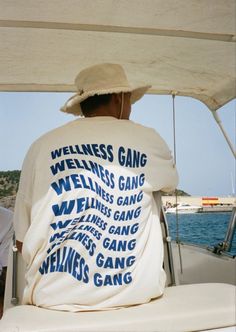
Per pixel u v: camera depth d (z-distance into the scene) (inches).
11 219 98.9
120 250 43.2
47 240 42.0
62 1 60.9
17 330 35.1
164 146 51.3
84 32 75.5
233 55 90.7
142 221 45.7
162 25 72.4
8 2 60.8
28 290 42.8
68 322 36.8
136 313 39.4
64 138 45.9
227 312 39.6
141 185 46.3
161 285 45.9
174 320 38.0
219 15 67.8
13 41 78.5
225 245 115.0
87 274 41.2
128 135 47.8
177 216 106.8
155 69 99.0
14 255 59.1
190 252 114.4
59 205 42.4
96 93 51.1
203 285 52.4
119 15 67.0
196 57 91.4
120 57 90.3
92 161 44.7
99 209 43.2
